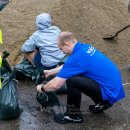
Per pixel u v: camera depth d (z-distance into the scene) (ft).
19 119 18.61
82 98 21.12
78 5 29.22
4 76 18.43
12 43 26.66
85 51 17.54
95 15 29.48
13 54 26.05
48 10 28.81
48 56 21.57
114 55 27.84
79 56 17.40
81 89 17.84
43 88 17.98
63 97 21.15
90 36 28.14
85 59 17.49
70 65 17.37
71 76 17.51
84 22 28.58
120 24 30.37
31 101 20.76
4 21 28.25
